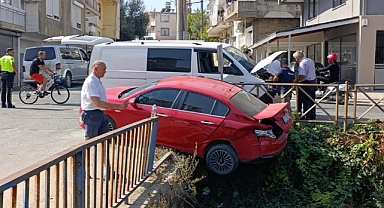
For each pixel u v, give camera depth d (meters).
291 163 8.86
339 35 21.98
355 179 8.70
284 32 19.75
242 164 8.40
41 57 14.88
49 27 30.83
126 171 5.25
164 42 11.38
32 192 5.15
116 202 4.94
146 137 6.03
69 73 23.12
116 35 49.28
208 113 7.82
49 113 12.70
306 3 28.94
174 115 7.95
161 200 5.83
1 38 25.92
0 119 11.51
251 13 31.88
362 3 19.38
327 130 9.51
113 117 8.27
